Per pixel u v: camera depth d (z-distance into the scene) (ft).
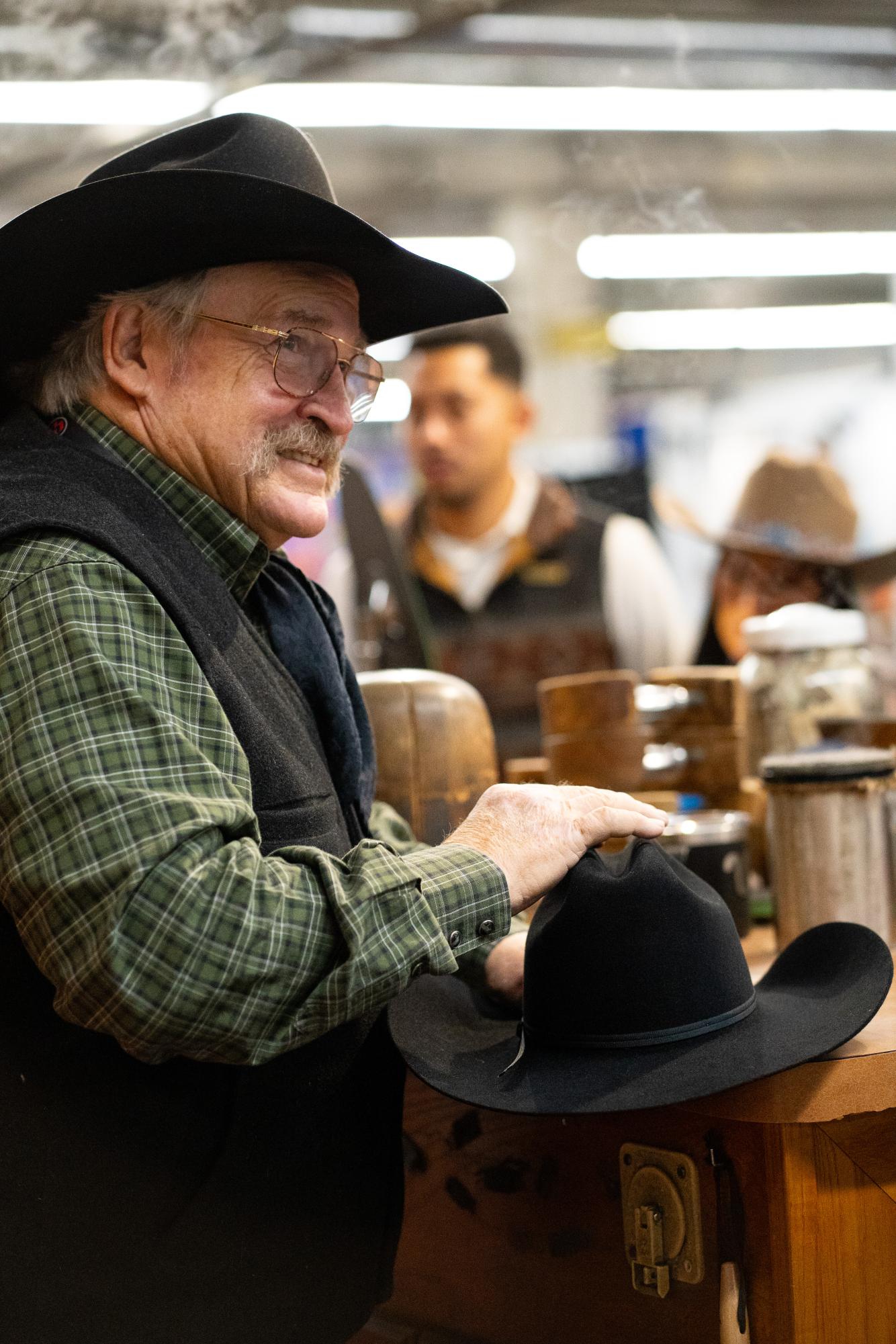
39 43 11.50
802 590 7.75
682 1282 3.66
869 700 5.82
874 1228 3.53
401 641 9.36
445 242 24.95
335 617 4.44
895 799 4.83
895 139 21.58
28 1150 3.33
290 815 3.60
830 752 4.93
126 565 3.30
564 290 25.80
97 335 3.82
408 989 4.21
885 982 3.48
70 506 3.34
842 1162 3.47
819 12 12.76
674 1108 3.67
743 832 4.95
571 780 5.66
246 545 3.83
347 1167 3.77
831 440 22.31
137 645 3.20
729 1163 3.51
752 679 5.90
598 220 24.43
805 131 20.89
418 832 5.08
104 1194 3.34
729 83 14.43
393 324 4.88
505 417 11.16
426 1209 4.55
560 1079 3.31
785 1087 3.29
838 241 25.08
